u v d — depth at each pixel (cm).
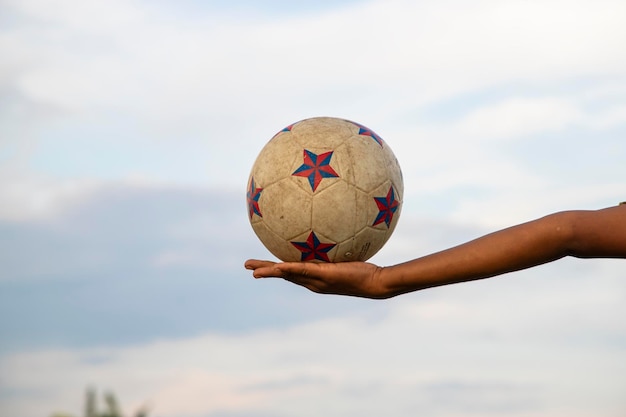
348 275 327
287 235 400
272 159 405
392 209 411
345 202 393
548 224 302
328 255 402
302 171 396
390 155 420
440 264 314
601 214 300
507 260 306
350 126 419
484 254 308
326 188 393
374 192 401
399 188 420
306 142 405
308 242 398
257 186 407
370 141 413
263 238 414
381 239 412
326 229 394
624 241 295
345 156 400
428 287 325
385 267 330
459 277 314
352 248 402
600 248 299
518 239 304
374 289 328
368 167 402
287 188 396
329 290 338
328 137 406
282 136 414
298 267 331
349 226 396
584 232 298
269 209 401
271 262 342
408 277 321
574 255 306
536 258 305
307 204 392
